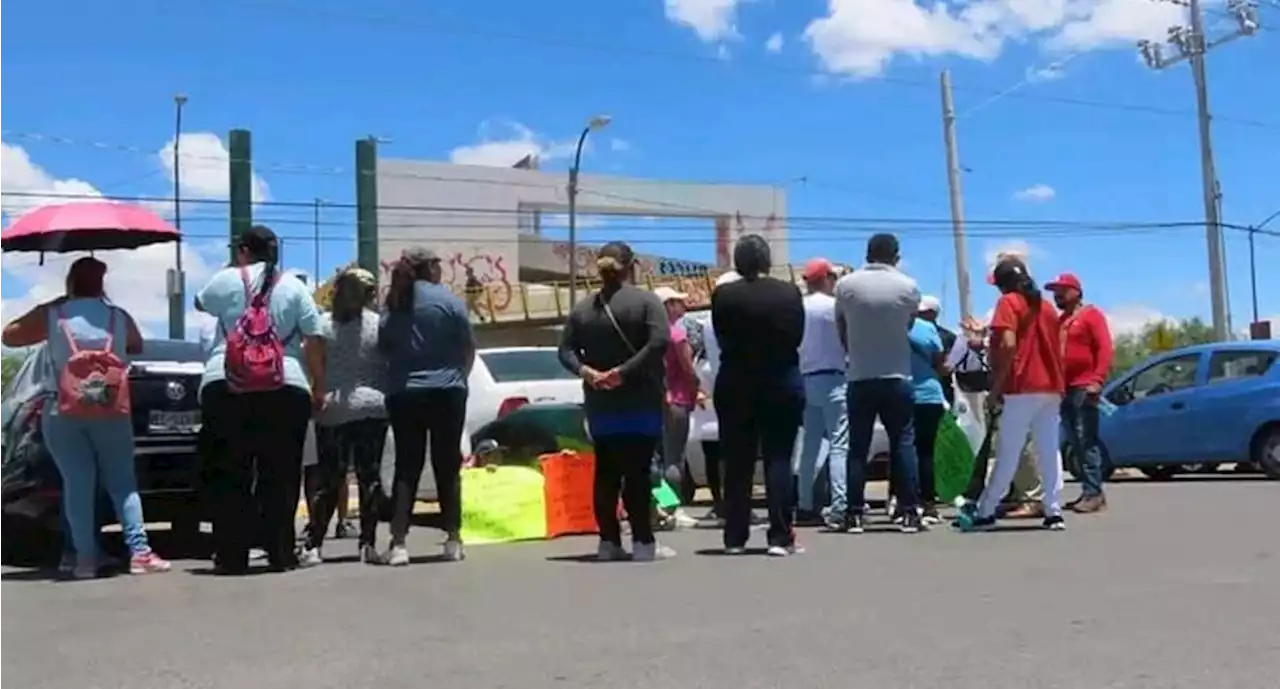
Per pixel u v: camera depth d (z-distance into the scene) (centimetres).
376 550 867
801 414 855
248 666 545
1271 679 503
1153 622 605
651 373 834
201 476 826
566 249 5247
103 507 885
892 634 587
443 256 5022
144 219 856
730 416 852
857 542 911
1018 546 870
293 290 809
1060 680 505
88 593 744
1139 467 1722
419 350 827
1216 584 701
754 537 956
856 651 555
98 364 812
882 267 973
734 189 5491
